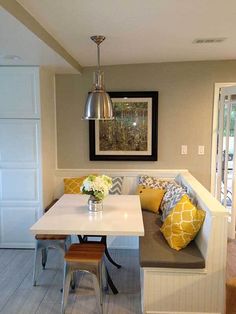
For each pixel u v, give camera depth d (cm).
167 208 318
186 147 406
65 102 411
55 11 212
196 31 261
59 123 414
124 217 267
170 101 401
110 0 194
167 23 239
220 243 238
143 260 242
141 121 404
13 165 370
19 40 244
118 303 268
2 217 379
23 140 365
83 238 322
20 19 200
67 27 246
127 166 412
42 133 366
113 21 233
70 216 270
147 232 295
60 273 321
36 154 366
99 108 263
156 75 397
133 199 328
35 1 195
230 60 386
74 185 393
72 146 417
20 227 380
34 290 290
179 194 312
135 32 261
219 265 240
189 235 259
